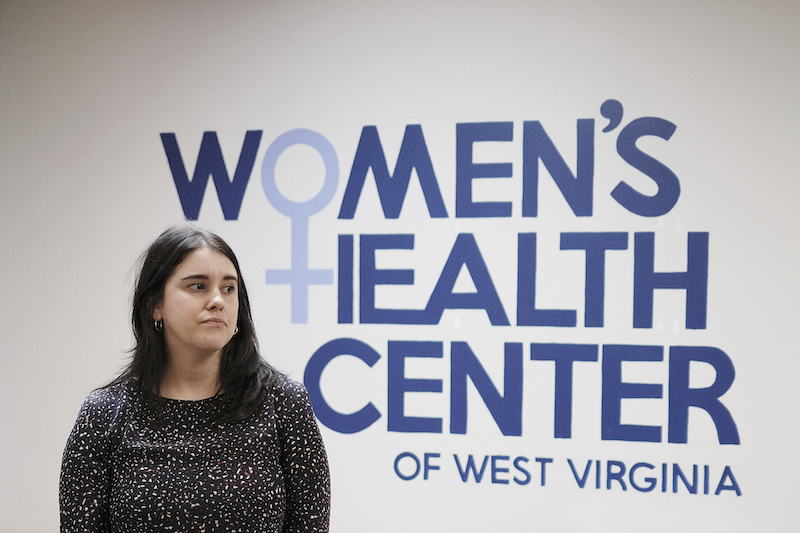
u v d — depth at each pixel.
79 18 2.88
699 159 2.49
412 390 2.67
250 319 1.30
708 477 2.48
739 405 2.46
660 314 2.51
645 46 2.52
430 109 2.66
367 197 2.71
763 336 2.45
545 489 2.58
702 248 2.49
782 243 2.44
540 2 2.58
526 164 2.60
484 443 2.62
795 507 2.43
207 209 2.81
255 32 2.77
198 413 1.21
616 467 2.54
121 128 2.86
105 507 1.17
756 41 2.45
